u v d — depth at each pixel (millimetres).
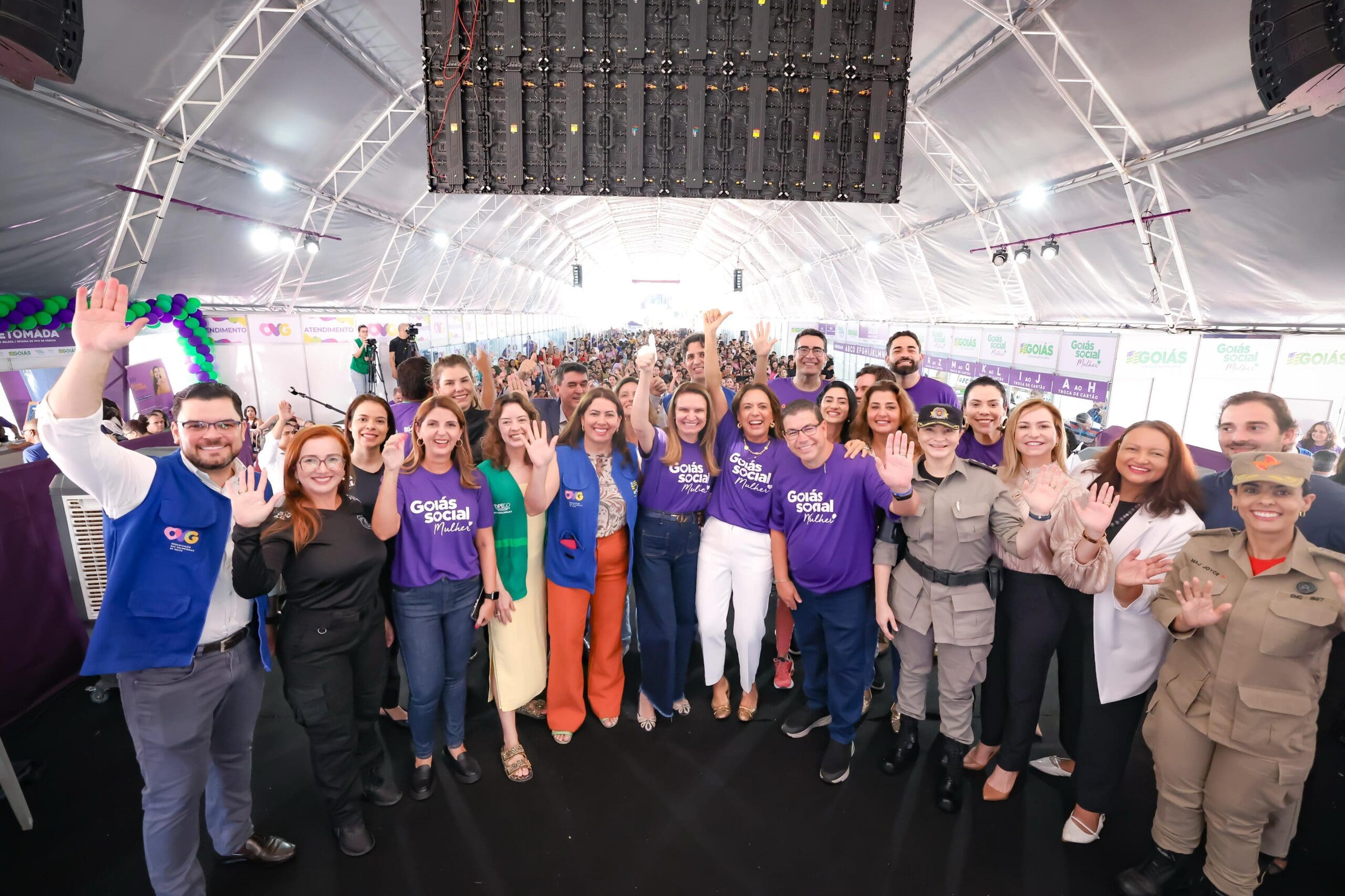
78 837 2365
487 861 2301
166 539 1821
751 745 2992
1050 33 6883
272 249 10586
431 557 2488
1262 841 2104
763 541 2959
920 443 2535
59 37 2277
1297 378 6539
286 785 2682
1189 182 7016
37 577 3205
